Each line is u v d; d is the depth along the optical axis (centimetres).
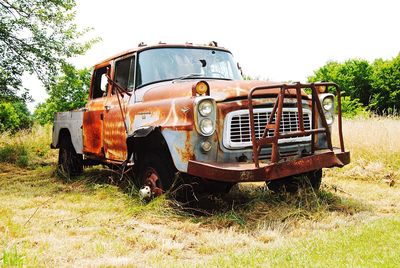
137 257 369
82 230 445
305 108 529
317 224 457
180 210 509
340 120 527
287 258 330
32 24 1070
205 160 476
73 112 784
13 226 448
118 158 625
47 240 407
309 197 540
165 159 521
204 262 342
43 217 505
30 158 1132
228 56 657
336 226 454
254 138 452
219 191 541
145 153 552
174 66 603
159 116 517
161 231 440
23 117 3353
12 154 1109
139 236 423
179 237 425
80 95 2769
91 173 832
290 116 512
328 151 507
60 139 850
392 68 3516
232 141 480
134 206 531
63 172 805
